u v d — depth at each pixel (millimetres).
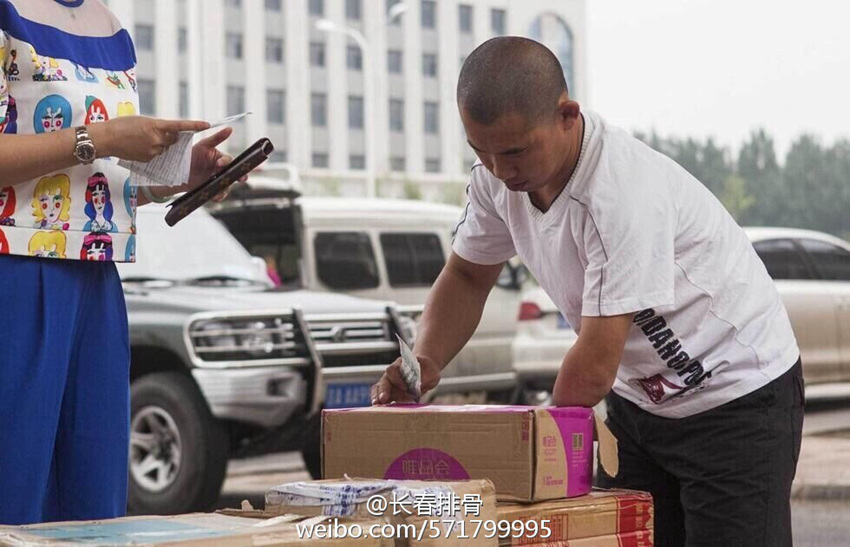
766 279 3271
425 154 50625
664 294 2936
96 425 3051
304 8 48750
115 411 3090
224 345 7586
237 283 8547
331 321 8047
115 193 3076
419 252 11969
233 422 7578
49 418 2936
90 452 3041
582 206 2965
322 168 49219
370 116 45750
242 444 7664
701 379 3127
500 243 3410
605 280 2924
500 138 2773
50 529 2227
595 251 2949
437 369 3402
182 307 7691
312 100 49062
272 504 2461
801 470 9289
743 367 3146
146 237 8555
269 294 8156
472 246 3420
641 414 3283
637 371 3189
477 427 2689
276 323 7758
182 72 43281
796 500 8234
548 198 3057
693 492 3197
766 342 3168
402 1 51094
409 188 48531
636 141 3066
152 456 7641
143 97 42281
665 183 3029
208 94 44719
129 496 7668
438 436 2740
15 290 2891
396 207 12047
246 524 2275
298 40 48719
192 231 8797
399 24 50969
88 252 3000
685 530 3373
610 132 3020
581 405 2904
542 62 2801
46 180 2934
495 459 2664
